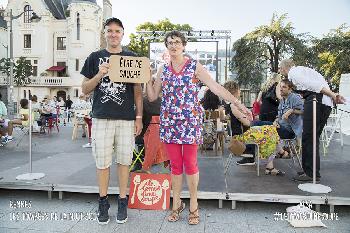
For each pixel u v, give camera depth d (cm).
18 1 3762
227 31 1862
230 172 492
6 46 4019
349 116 786
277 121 526
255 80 2770
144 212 371
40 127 1123
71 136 1021
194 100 330
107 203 345
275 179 448
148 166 459
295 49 2723
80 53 3725
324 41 2934
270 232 323
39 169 507
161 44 1920
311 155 431
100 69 318
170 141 335
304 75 417
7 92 3512
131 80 330
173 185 348
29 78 3556
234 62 2877
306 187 398
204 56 1980
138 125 361
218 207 389
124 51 349
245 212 375
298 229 330
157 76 358
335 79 2902
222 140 689
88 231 322
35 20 3766
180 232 321
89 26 3731
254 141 459
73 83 3731
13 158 609
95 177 455
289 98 505
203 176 466
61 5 4169
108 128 338
